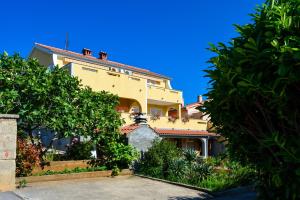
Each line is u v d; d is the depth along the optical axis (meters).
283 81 3.21
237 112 3.93
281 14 3.38
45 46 30.00
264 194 4.16
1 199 7.63
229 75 3.62
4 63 11.79
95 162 12.91
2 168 8.41
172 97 32.03
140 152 13.68
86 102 13.12
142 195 9.12
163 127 28.78
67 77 12.88
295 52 3.06
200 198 8.95
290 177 3.48
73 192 9.12
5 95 11.01
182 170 11.80
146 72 35.41
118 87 25.73
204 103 4.28
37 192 8.84
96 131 13.19
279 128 3.68
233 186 10.09
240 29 3.89
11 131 8.55
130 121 23.28
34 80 11.63
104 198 8.55
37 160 10.68
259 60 3.39
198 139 32.22
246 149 3.99
